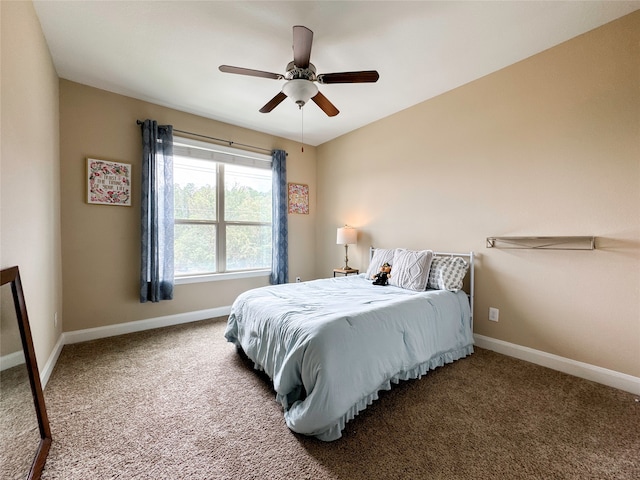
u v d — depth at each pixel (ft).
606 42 6.30
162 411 5.39
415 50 7.18
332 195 14.12
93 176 9.04
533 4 5.72
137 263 9.91
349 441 4.63
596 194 6.49
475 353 8.12
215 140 11.64
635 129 5.99
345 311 5.89
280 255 13.21
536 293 7.45
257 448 4.47
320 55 7.38
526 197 7.59
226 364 7.40
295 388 5.21
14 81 4.69
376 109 10.69
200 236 11.60
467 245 8.86
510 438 4.69
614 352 6.27
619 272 6.22
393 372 5.68
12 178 4.58
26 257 5.24
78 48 7.15
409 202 10.58
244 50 7.26
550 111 7.14
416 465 4.14
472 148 8.71
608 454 4.34
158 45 7.06
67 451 4.35
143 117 9.96
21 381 4.15
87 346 8.51
